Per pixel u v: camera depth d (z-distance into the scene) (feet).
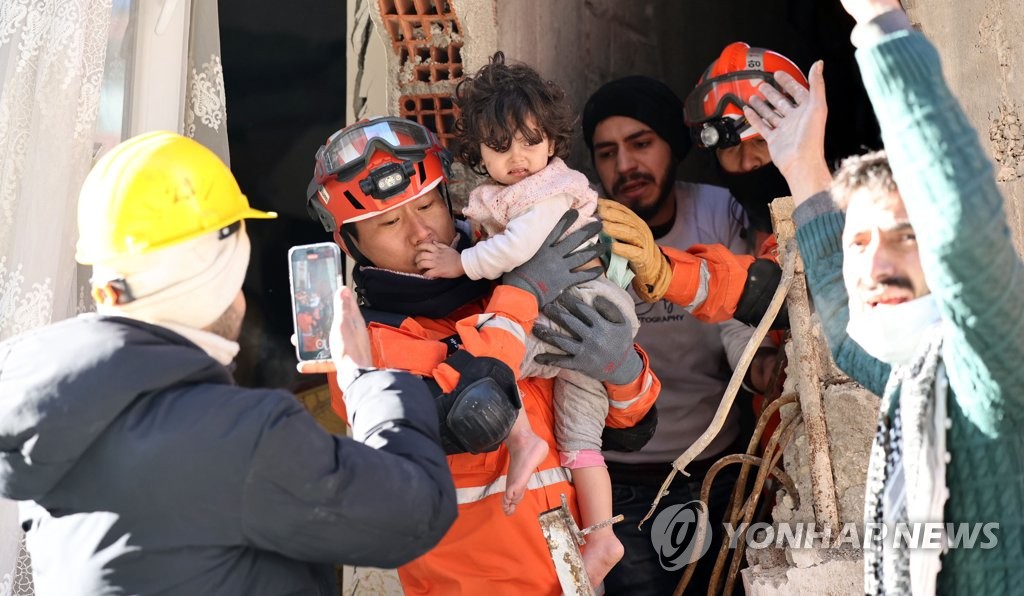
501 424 7.83
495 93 8.68
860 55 4.88
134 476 5.57
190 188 6.25
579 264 8.71
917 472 5.09
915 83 4.72
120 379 5.61
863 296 5.42
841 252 6.26
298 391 14.16
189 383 5.84
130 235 6.11
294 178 14.61
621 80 12.99
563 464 8.86
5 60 9.32
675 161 13.03
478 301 9.12
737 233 13.11
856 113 20.80
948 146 4.62
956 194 4.57
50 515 5.97
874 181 5.33
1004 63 9.46
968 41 9.56
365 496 5.61
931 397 5.12
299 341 6.71
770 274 9.88
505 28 11.46
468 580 8.36
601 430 9.04
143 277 6.10
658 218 13.10
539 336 8.69
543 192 8.62
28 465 5.63
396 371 6.41
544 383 9.16
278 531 5.61
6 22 9.33
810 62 21.07
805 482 9.19
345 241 9.09
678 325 12.62
